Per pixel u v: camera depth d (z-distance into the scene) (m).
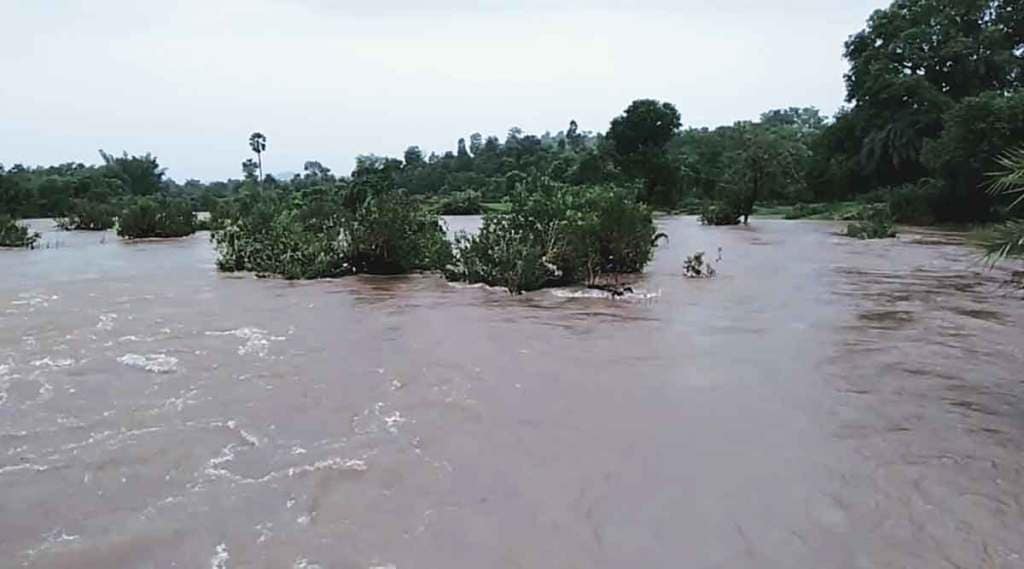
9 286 14.80
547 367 7.64
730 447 5.26
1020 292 12.62
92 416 6.19
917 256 19.83
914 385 6.83
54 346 8.91
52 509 4.44
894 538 3.89
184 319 10.81
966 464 4.90
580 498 4.43
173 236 31.16
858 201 44.84
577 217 14.75
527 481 4.69
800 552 3.77
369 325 10.23
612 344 8.77
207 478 4.84
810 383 6.92
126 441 5.57
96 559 3.83
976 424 5.71
